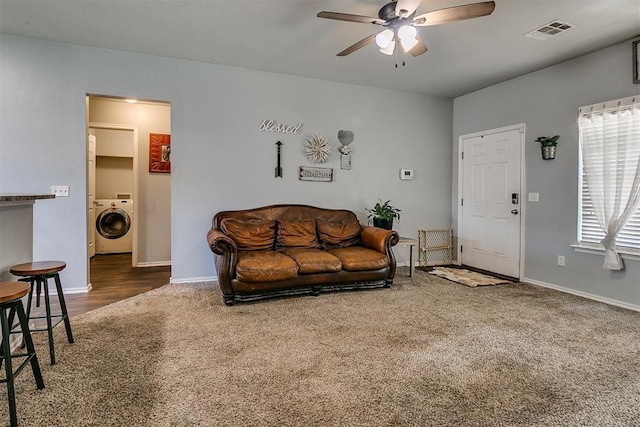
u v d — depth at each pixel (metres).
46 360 2.17
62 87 3.64
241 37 3.44
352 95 4.87
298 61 4.05
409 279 4.40
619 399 1.81
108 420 1.60
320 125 4.71
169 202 5.40
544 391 1.88
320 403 1.75
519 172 4.45
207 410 1.68
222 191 4.26
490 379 1.99
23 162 3.55
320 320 2.91
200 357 2.23
